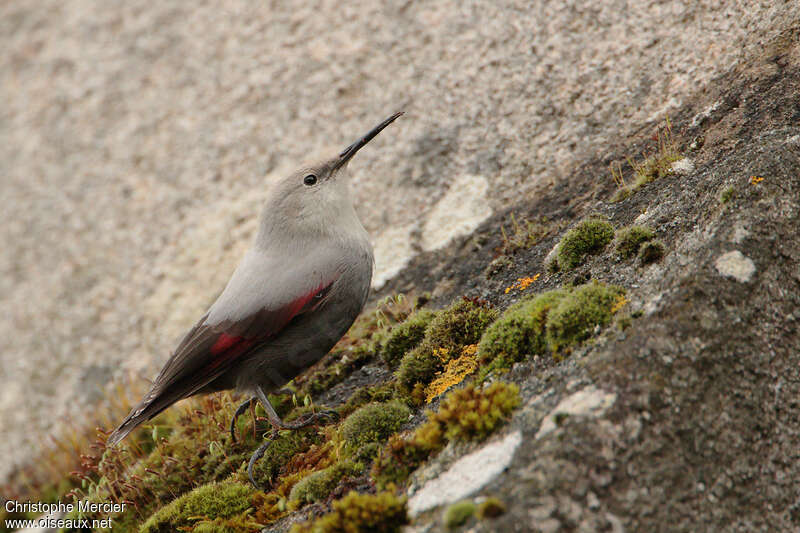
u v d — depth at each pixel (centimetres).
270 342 879
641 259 726
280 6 1559
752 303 628
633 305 668
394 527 603
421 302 1000
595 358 626
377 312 984
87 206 1515
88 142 1602
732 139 832
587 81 1082
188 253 1353
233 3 1638
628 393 581
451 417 655
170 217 1415
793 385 613
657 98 994
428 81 1256
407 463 666
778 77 853
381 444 750
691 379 591
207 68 1570
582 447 558
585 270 785
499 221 1043
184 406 1038
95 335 1345
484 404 642
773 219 664
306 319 884
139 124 1577
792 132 753
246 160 1392
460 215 1095
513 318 733
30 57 1841
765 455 587
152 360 1266
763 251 649
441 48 1279
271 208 930
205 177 1422
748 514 565
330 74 1383
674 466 560
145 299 1344
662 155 893
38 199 1584
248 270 909
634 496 545
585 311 675
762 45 906
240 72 1512
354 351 973
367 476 705
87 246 1461
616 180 931
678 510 549
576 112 1070
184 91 1569
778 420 600
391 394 838
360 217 1191
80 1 1897
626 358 604
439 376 799
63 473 1157
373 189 1205
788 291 642
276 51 1490
